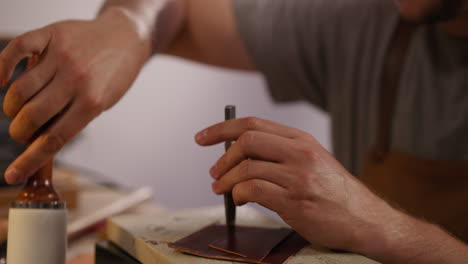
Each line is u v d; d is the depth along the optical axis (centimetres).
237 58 114
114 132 199
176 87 209
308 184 43
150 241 44
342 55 108
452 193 87
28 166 42
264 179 44
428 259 45
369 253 43
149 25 71
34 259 40
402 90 97
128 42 55
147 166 208
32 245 40
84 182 118
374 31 103
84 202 91
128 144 203
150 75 203
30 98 45
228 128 47
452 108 91
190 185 219
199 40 107
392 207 49
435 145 91
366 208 45
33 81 44
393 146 96
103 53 50
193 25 104
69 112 45
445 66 94
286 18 109
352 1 107
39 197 41
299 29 109
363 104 103
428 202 89
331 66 110
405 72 97
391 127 98
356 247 43
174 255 39
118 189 112
